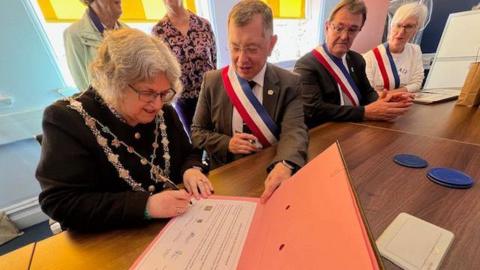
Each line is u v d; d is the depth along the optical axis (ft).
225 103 3.47
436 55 8.95
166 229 1.78
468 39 8.05
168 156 2.65
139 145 2.45
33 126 5.85
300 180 1.71
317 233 1.06
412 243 1.36
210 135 3.43
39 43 5.68
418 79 6.68
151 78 1.97
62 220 1.85
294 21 10.85
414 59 6.63
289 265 1.04
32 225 6.17
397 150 2.64
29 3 5.41
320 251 0.95
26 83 5.68
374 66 6.52
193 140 3.55
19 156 5.84
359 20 4.29
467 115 3.77
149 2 7.07
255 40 2.86
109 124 2.29
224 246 1.58
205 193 2.19
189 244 1.61
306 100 4.37
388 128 3.43
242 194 2.17
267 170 2.51
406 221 1.53
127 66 1.90
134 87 1.99
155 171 2.51
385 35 10.05
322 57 4.60
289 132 2.98
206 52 6.34
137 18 6.97
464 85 4.26
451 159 2.36
